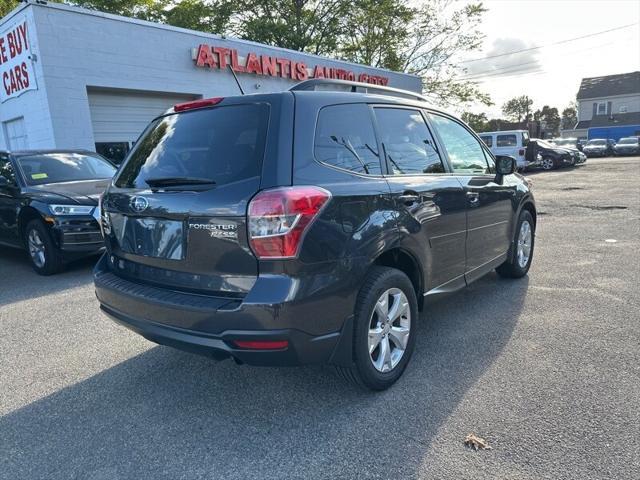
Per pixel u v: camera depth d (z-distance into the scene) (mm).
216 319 2508
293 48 25078
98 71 11352
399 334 3193
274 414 2926
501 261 4828
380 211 2961
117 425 2871
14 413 3037
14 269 6852
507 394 3016
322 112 2906
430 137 3852
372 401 3014
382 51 27906
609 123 54594
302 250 2486
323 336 2633
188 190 2715
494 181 4574
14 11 10719
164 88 12727
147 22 12156
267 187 2500
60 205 6094
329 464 2451
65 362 3732
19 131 11922
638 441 2508
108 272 3324
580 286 5094
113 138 12211
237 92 14539
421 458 2455
